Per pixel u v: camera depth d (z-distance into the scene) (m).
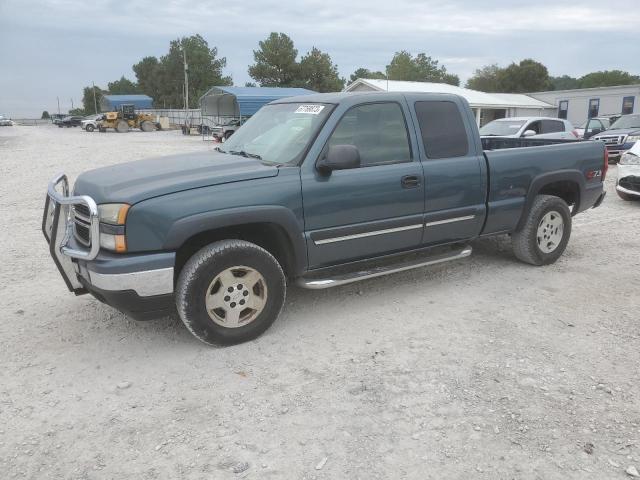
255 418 3.22
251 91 37.41
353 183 4.41
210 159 4.51
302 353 4.03
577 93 42.34
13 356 4.03
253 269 4.06
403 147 4.75
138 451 2.94
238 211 3.90
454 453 2.88
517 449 2.90
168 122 57.62
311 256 4.36
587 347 4.05
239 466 2.80
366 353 4.02
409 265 4.94
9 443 3.02
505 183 5.40
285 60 71.00
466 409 3.27
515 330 4.37
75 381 3.67
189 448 2.96
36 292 5.40
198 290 3.86
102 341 4.26
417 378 3.64
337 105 4.49
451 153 5.03
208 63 84.50
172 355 4.01
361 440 3.00
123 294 3.67
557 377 3.62
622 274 5.76
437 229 5.02
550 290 5.28
